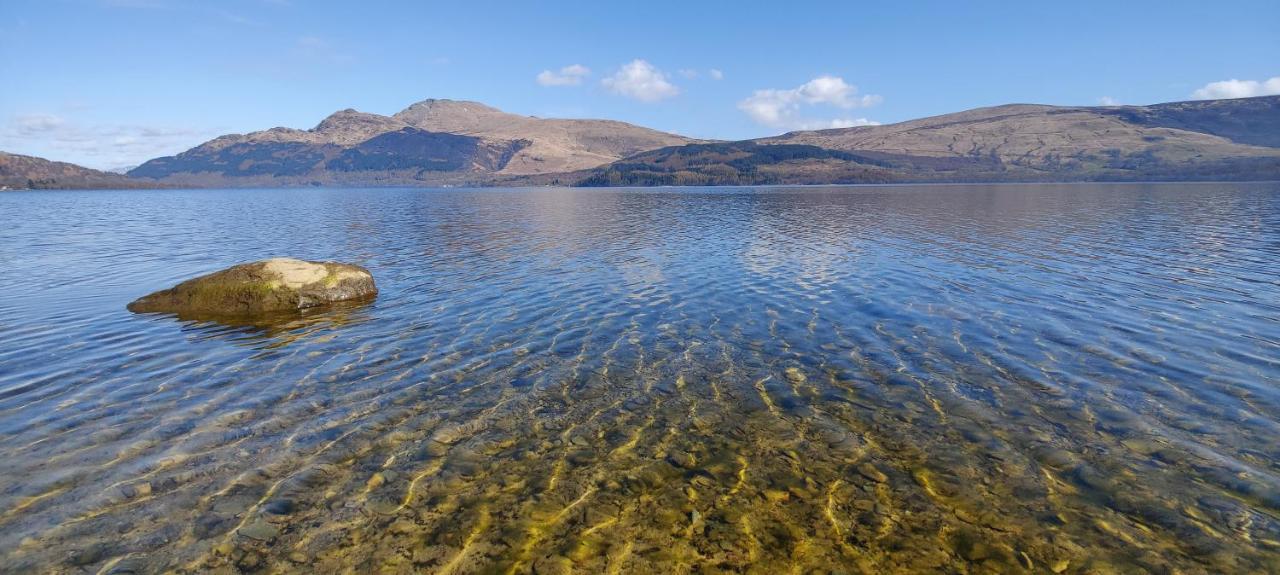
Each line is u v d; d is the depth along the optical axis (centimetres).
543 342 1480
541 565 644
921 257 2767
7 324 1661
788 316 1706
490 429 984
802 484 804
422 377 1233
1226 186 13912
